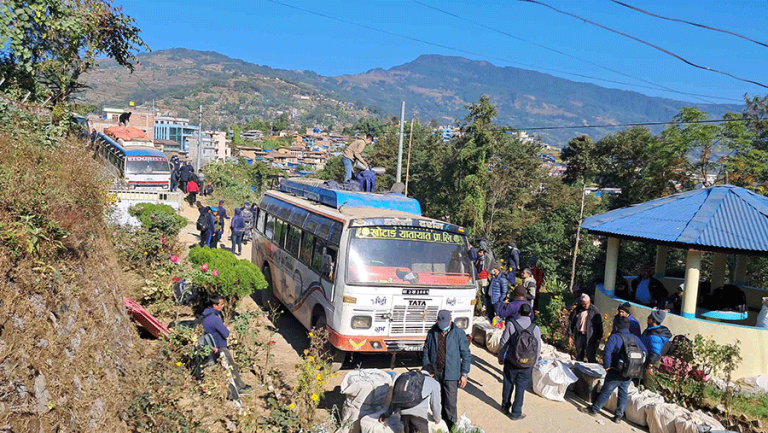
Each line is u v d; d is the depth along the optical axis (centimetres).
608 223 1347
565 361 966
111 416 541
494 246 4406
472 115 4762
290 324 1164
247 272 1007
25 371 432
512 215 4903
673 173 3206
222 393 686
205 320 730
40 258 539
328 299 888
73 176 756
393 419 658
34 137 811
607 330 1228
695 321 1128
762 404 938
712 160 3116
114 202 1220
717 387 990
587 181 5566
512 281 1397
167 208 1603
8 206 549
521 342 761
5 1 1148
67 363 502
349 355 986
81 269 632
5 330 434
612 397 848
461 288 909
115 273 841
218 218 1748
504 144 5453
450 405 700
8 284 469
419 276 883
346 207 995
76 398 491
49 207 611
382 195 1083
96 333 603
